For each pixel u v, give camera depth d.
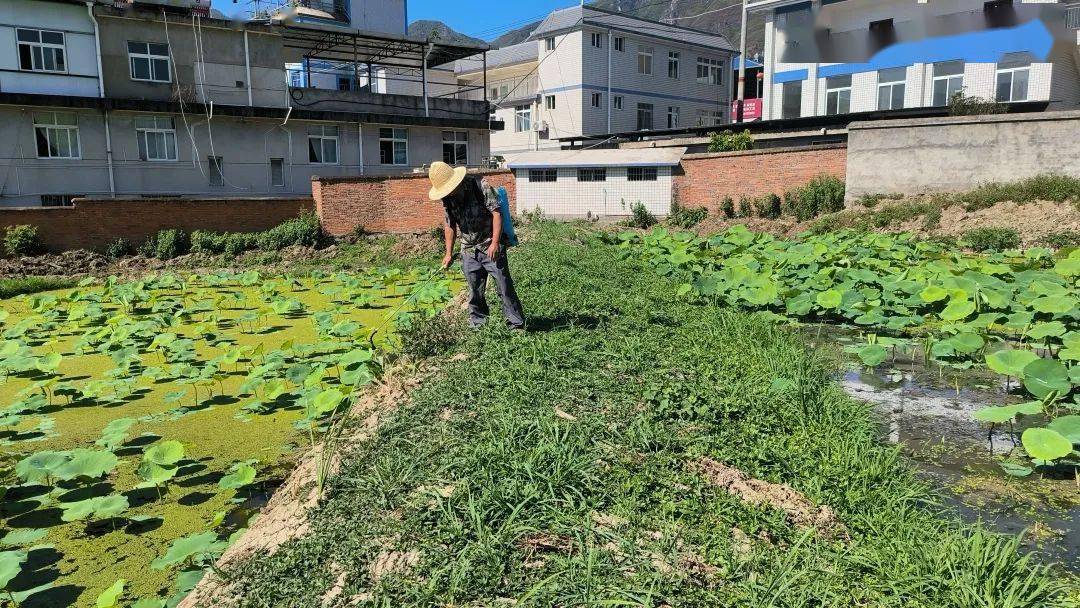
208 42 23.28
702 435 4.07
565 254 12.46
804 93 27.97
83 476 4.61
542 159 24.89
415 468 3.58
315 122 25.47
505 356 5.33
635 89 37.34
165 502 4.52
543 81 36.97
